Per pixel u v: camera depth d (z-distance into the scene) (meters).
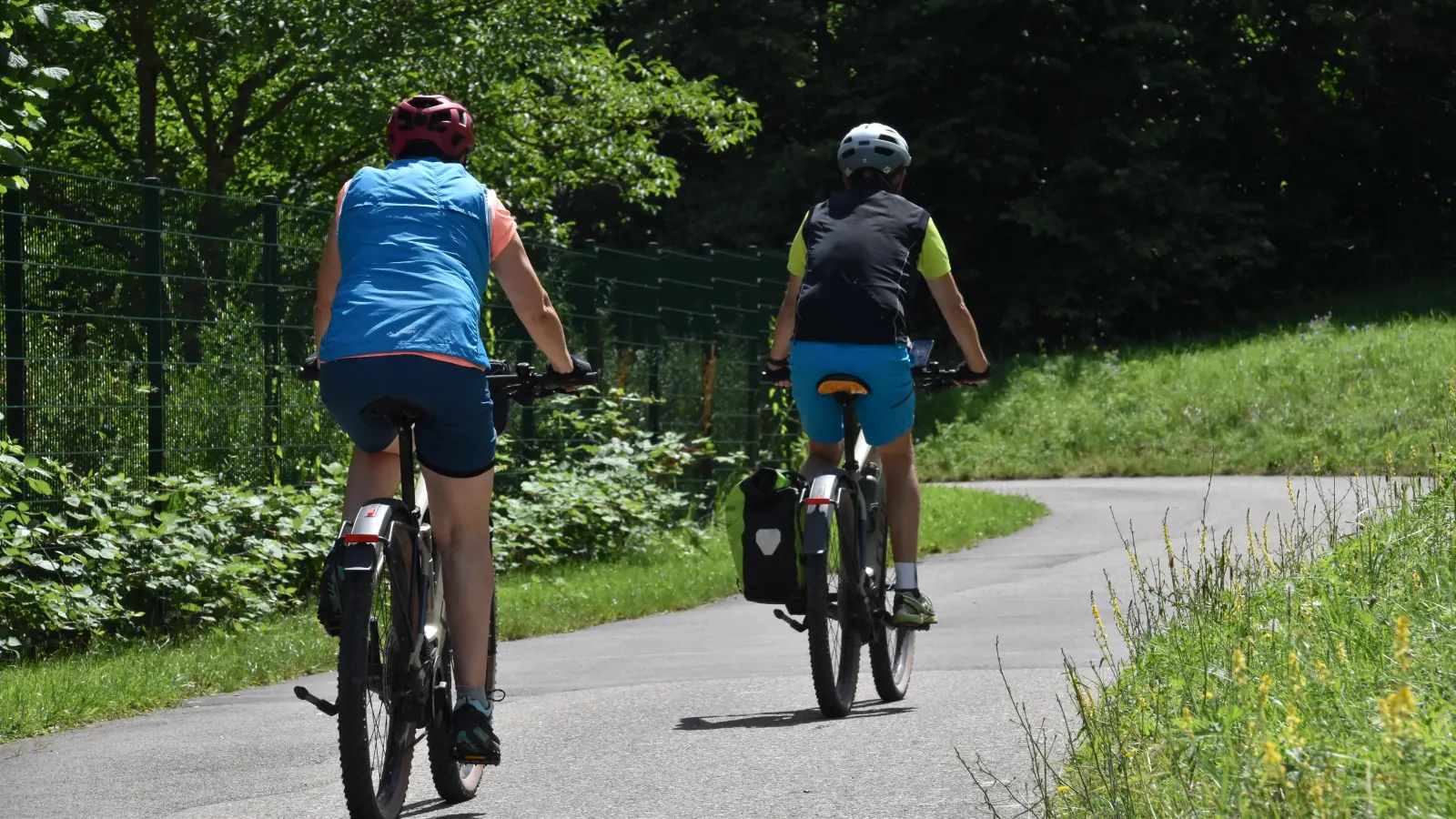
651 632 34.72
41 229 33.25
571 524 46.41
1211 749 13.67
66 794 19.02
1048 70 130.62
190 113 77.44
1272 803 11.52
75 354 33.91
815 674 21.72
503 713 23.64
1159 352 114.12
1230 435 90.44
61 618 31.73
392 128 17.34
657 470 51.34
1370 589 19.75
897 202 23.98
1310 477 78.12
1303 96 136.62
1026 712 21.39
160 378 35.88
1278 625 17.91
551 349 17.56
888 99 135.00
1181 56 132.12
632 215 140.12
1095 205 130.12
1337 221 144.62
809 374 23.33
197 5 66.50
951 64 133.38
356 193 16.78
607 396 51.41
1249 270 130.62
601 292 51.12
